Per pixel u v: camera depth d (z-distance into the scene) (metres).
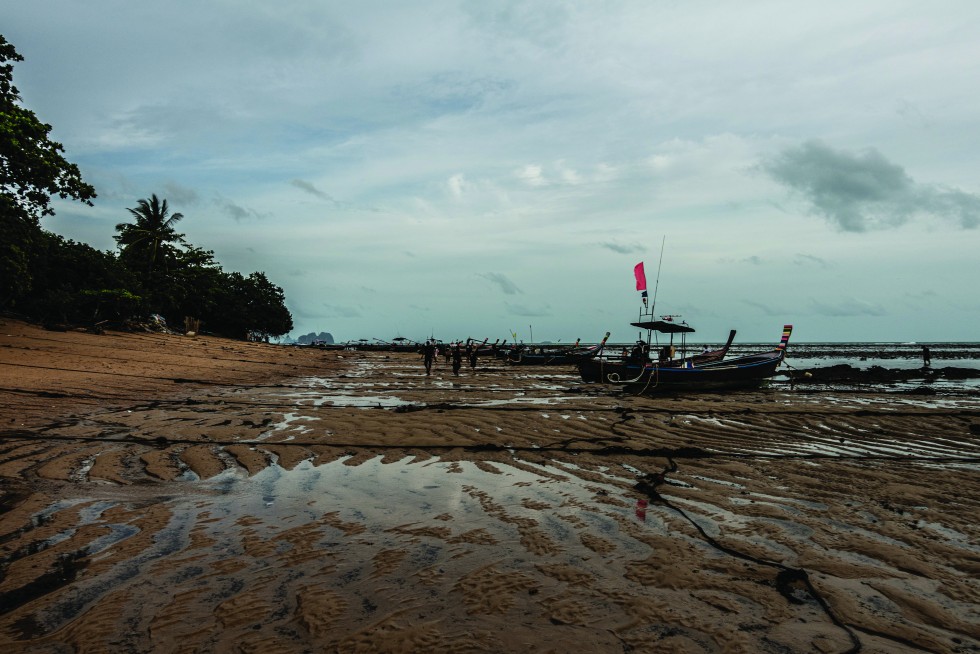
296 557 4.82
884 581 4.41
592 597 4.12
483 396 17.97
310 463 8.27
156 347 33.00
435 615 3.86
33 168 22.22
